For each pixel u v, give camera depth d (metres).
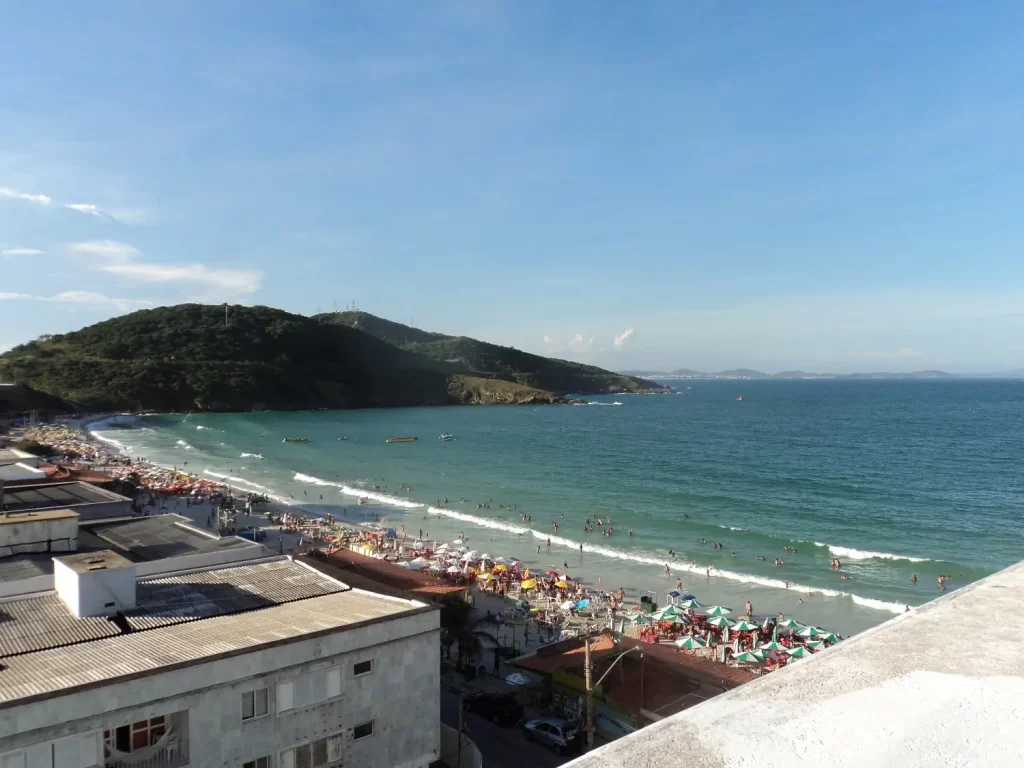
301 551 54.59
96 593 20.77
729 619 44.88
